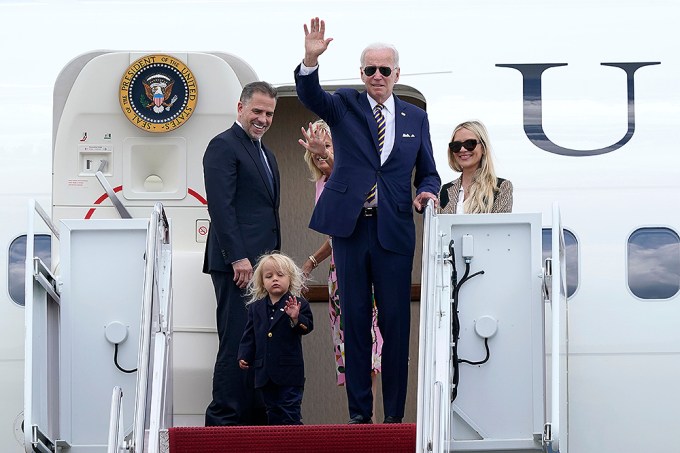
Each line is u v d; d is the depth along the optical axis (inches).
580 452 1179.9
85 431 1038.4
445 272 979.9
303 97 995.9
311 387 1339.8
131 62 1210.6
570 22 1231.5
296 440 968.3
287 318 1055.0
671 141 1210.6
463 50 1223.5
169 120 1203.9
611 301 1192.2
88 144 1205.1
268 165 1138.7
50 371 1056.8
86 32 1237.1
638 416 1181.7
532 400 984.9
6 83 1229.1
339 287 1016.9
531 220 990.4
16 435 1196.5
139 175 1208.8
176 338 1163.9
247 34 1230.3
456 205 1089.4
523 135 1208.8
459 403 987.9
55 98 1228.5
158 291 1006.4
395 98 1028.5
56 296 1051.9
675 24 1231.5
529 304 990.4
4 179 1215.6
